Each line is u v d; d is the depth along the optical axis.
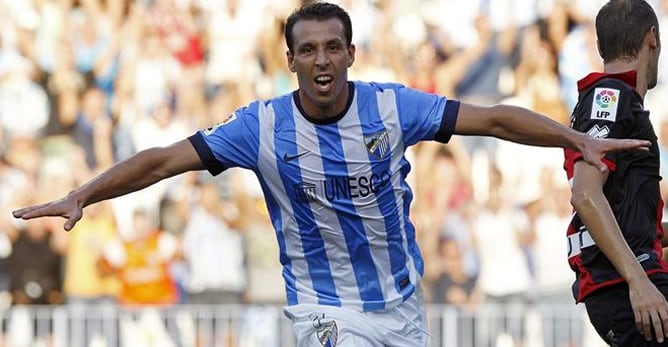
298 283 19.23
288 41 17.81
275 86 42.09
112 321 37.81
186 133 41.41
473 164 40.69
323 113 18.02
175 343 37.81
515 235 39.75
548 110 41.97
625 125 17.94
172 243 39.75
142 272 39.31
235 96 41.88
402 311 19.33
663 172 40.44
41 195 40.31
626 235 17.95
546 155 40.38
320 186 18.25
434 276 39.69
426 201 40.38
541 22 42.72
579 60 42.16
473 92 42.50
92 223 39.66
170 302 39.38
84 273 39.38
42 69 41.97
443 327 37.75
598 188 17.33
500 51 42.72
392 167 18.28
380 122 18.09
